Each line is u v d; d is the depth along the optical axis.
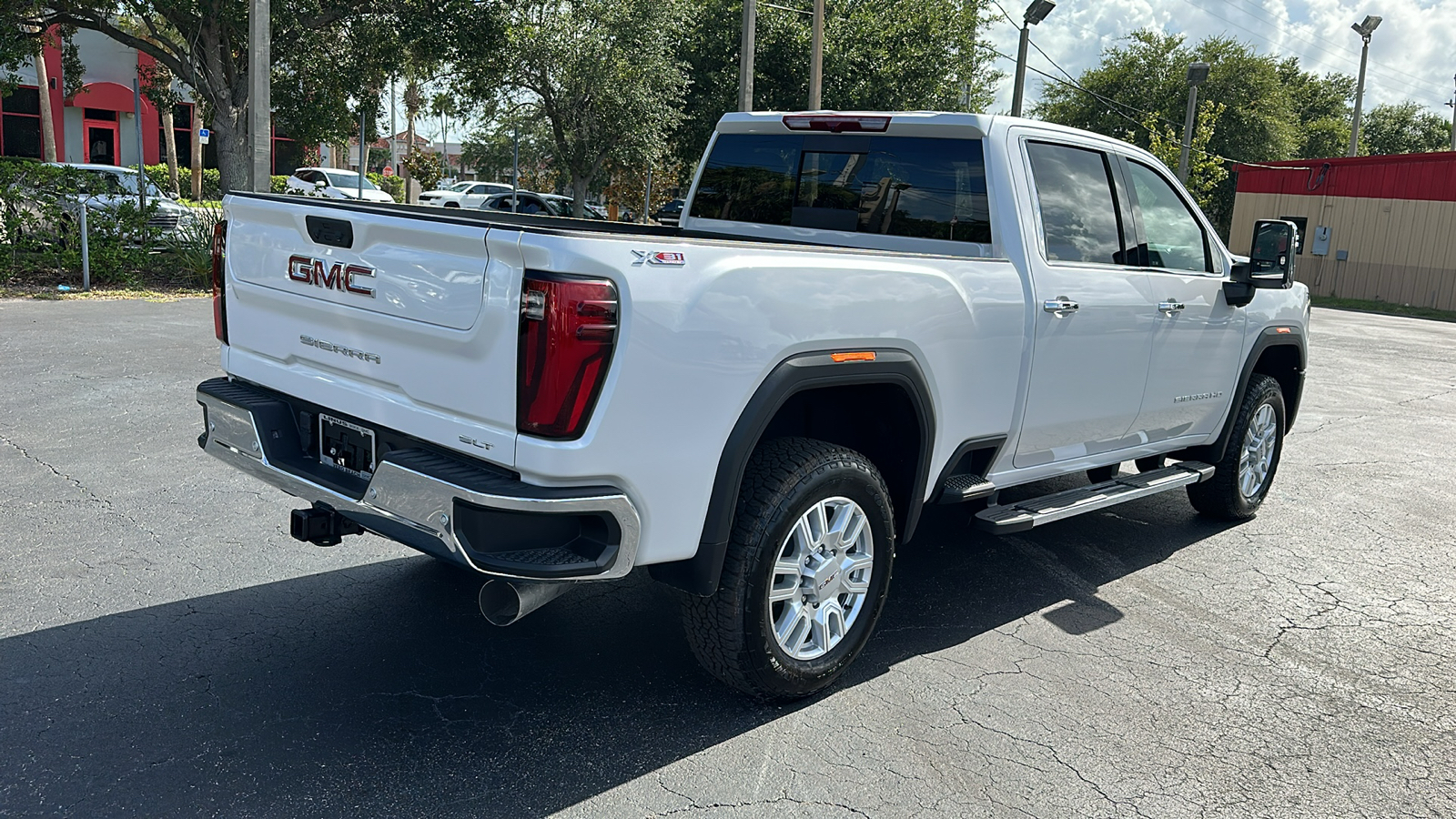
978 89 34.97
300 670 3.65
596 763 3.15
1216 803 3.11
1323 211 30.81
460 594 4.41
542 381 2.73
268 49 14.75
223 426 3.71
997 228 4.18
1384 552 5.68
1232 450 5.84
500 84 26.00
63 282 13.63
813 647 3.56
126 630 3.89
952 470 4.05
